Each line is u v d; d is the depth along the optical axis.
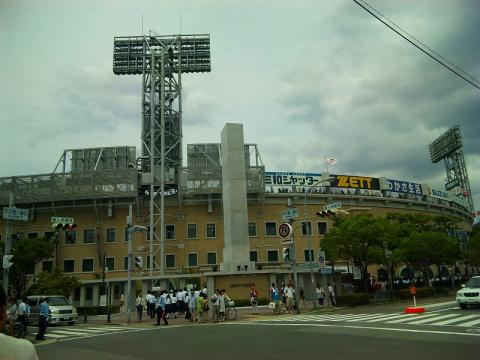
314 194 63.69
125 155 62.47
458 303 23.48
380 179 70.81
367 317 21.69
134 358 12.21
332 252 41.59
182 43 67.69
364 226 40.22
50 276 42.72
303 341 13.74
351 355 10.74
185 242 59.72
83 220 60.41
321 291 34.75
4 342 2.58
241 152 44.88
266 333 16.67
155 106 64.88
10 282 48.03
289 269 42.84
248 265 41.06
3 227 59.84
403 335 13.93
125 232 59.38
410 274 63.06
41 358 13.20
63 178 59.09
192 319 27.19
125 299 44.81
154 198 60.91
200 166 60.34
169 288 49.09
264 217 61.94
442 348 11.13
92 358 12.70
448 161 98.19
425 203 73.19
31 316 29.61
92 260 59.03
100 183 58.59
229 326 21.05
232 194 43.47
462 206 87.06
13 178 59.16
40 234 59.78
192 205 61.16
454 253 48.00
